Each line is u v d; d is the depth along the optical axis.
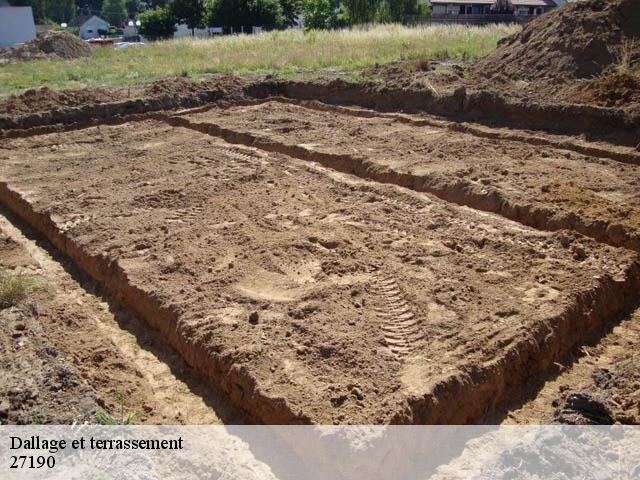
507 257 5.90
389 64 14.97
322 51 17.89
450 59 15.53
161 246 6.30
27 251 6.88
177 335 4.92
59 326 5.31
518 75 12.33
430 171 8.16
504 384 4.36
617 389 4.13
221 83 14.16
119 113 12.61
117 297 5.76
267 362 4.32
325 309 4.97
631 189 7.38
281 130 10.71
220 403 4.37
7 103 12.23
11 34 35.69
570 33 12.04
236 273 5.65
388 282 5.42
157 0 68.94
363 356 4.35
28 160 9.70
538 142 9.45
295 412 3.84
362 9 33.22
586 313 5.11
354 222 6.78
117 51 23.28
